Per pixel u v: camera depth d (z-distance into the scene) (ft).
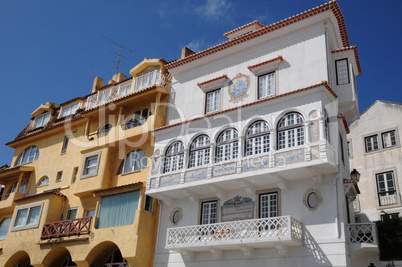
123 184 79.56
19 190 102.47
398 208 81.76
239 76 74.02
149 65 91.30
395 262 58.18
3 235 95.86
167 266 67.00
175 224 69.26
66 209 87.15
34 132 107.14
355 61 70.38
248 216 61.72
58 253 81.20
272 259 57.31
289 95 60.75
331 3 65.72
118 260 76.23
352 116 67.46
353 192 62.08
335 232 54.13
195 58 81.20
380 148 90.07
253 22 84.38
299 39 69.26
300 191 58.95
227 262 61.21
